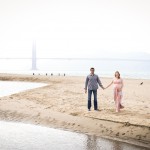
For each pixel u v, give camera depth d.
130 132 8.34
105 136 8.28
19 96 17.88
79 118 10.46
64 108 12.99
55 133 8.62
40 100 16.03
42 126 9.76
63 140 7.70
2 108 13.38
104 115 10.95
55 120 10.57
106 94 20.12
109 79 44.31
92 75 12.20
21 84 35.50
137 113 11.45
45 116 11.26
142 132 8.20
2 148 6.71
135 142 7.53
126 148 6.90
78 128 9.38
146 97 17.98
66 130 9.13
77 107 13.34
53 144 7.22
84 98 17.28
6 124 10.05
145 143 7.40
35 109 12.81
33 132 8.72
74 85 29.98
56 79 42.88
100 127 9.15
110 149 6.79
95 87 12.20
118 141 7.64
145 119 10.00
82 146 7.06
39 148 6.79
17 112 12.38
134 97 17.95
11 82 41.19
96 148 6.87
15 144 7.14
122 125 8.95
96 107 12.34
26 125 9.91
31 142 7.39
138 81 39.62
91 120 9.97
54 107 13.33
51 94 19.47
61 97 17.69
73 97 17.75
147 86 29.25
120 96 11.84
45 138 7.91
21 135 8.24
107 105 14.12
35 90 22.62
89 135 8.39
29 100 15.94
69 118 10.62
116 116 10.71
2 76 51.09
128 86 29.28
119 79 11.88
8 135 8.20
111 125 9.15
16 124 10.06
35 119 10.97
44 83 38.19
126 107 13.28
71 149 6.75
